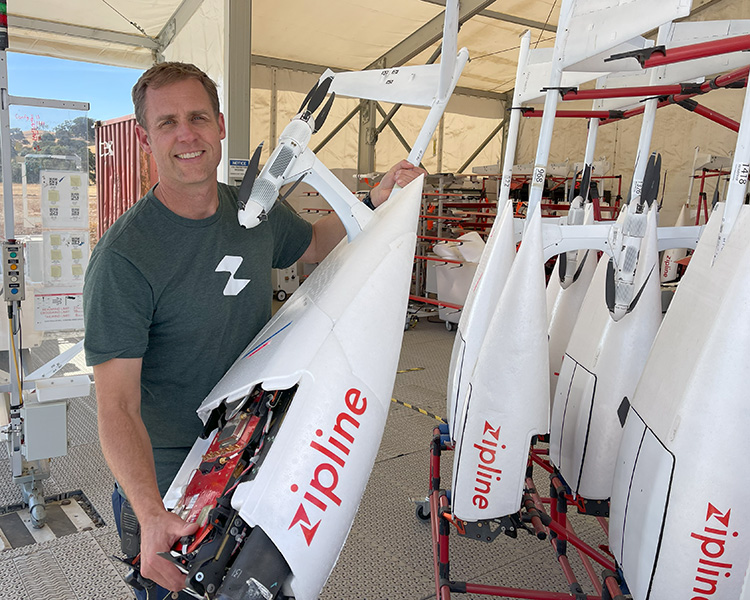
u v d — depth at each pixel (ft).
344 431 3.58
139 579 4.18
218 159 4.39
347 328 3.82
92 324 4.00
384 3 23.57
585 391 5.93
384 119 31.65
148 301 4.19
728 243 3.88
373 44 27.94
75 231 9.70
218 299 4.51
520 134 35.45
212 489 3.76
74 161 9.52
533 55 7.77
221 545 3.26
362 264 4.09
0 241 9.23
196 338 4.51
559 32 5.48
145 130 4.30
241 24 15.47
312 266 30.25
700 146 25.95
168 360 4.54
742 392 3.51
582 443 5.90
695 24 6.73
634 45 4.97
